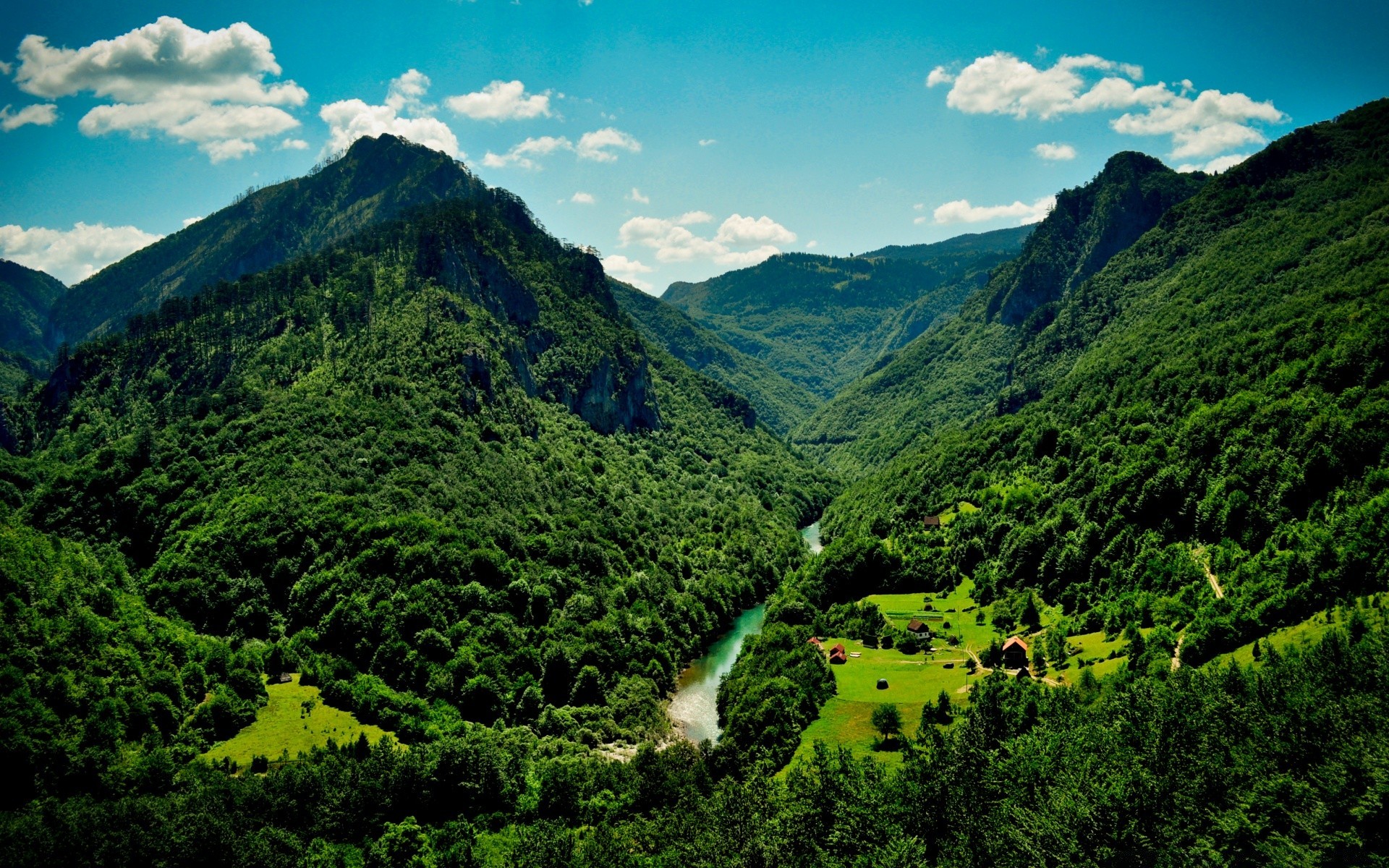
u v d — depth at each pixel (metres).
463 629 151.38
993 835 78.88
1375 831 70.44
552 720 140.25
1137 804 75.06
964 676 135.88
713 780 114.44
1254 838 72.81
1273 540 126.56
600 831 97.62
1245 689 87.00
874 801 86.19
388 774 107.00
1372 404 131.12
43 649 114.88
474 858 95.38
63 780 100.56
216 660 131.25
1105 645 131.25
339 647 146.62
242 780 104.69
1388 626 90.88
